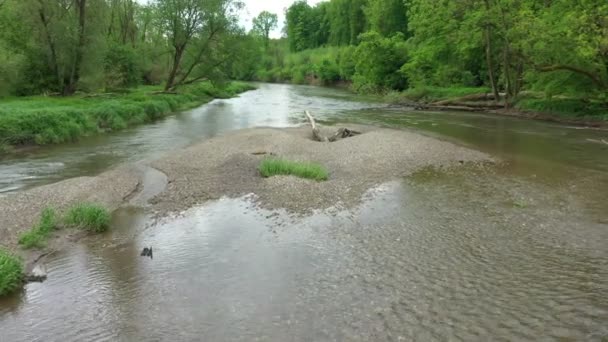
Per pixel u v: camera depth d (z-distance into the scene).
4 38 39.41
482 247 11.72
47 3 37.84
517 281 9.86
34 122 25.89
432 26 45.25
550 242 11.95
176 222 13.98
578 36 30.11
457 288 9.60
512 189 16.78
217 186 17.45
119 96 43.19
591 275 10.09
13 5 37.88
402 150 22.89
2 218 13.78
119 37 66.81
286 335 8.08
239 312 8.88
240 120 37.75
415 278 10.09
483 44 42.34
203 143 26.02
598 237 12.21
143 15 69.62
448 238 12.35
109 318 8.81
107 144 26.36
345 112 43.12
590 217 13.73
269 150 23.53
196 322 8.59
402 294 9.39
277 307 9.02
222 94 63.50
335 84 92.62
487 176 18.72
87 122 29.72
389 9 80.25
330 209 14.84
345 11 109.38
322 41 129.75
